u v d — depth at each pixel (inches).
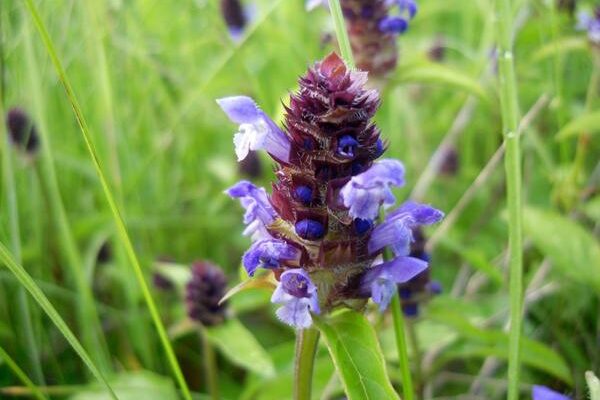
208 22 13.1
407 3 8.4
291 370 8.0
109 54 10.7
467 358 8.9
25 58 9.3
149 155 11.1
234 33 12.1
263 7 12.5
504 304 8.6
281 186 5.6
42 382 7.8
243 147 5.5
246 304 8.6
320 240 5.5
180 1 13.4
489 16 10.7
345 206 5.4
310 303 5.3
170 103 11.6
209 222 10.7
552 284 8.5
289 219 5.5
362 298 5.6
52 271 9.4
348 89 5.3
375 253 5.6
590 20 9.6
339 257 5.5
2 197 9.0
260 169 11.3
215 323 7.7
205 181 12.3
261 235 5.7
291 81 12.5
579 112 10.5
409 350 7.8
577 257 7.7
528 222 7.9
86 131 5.7
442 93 13.7
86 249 10.2
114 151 9.3
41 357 8.5
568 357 8.3
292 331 9.4
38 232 9.1
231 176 11.2
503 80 5.9
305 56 10.6
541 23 10.0
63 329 5.7
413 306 7.3
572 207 9.3
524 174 10.5
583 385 7.8
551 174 9.5
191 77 12.1
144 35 12.3
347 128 5.3
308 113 5.3
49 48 5.6
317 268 5.5
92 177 10.2
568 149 10.9
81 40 10.7
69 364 8.7
